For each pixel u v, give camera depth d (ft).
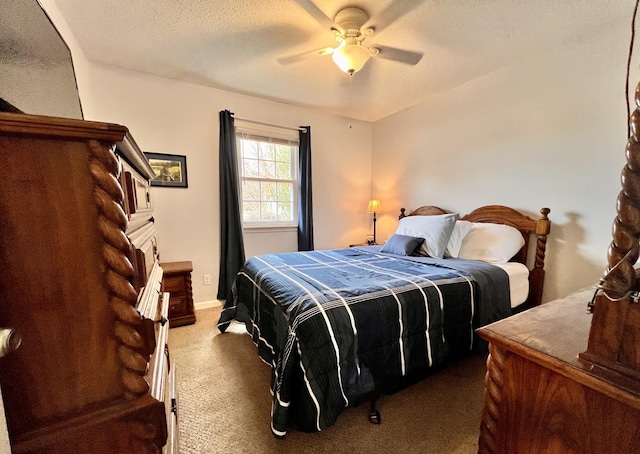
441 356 5.07
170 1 5.30
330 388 3.92
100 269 1.68
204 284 9.91
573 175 6.84
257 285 6.32
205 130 9.45
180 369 6.16
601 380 1.82
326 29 6.14
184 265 8.69
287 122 10.96
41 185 1.51
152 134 8.66
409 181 11.46
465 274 5.92
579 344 2.26
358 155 13.01
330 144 12.19
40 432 1.59
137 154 2.74
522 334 2.44
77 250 1.62
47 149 1.51
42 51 2.93
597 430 1.90
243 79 8.75
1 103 2.08
